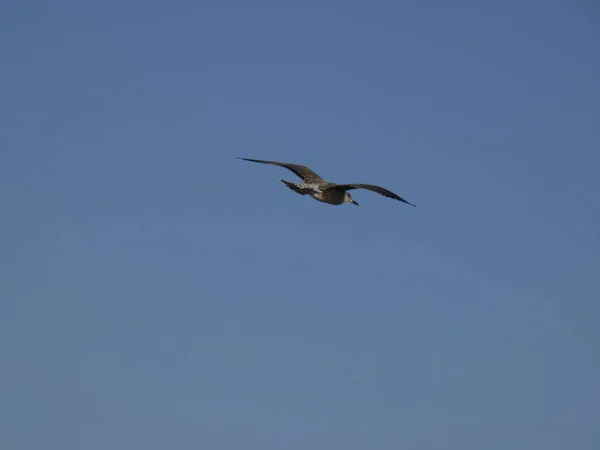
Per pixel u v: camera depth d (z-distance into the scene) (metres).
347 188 20.91
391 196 18.11
